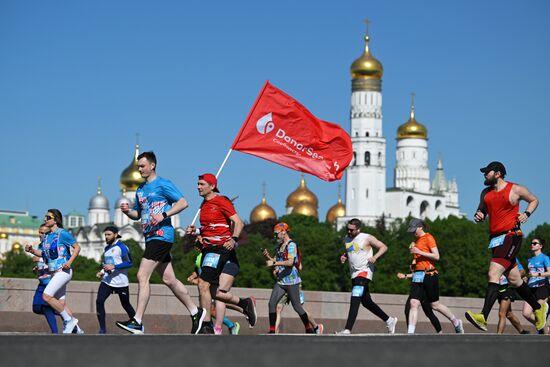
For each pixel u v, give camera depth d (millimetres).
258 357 9180
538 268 26547
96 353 9484
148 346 10672
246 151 27359
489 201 19938
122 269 23672
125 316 29109
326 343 11672
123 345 10867
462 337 15391
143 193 19297
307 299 33000
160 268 19516
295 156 27641
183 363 8508
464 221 154875
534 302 20734
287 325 32312
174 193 19250
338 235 166375
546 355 9906
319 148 27703
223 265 20438
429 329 35562
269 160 27500
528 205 19750
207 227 20359
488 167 19875
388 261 148375
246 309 21156
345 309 33781
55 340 12164
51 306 21422
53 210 21656
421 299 24703
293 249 23891
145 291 19109
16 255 191375
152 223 18828
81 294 28500
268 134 27438
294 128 27531
